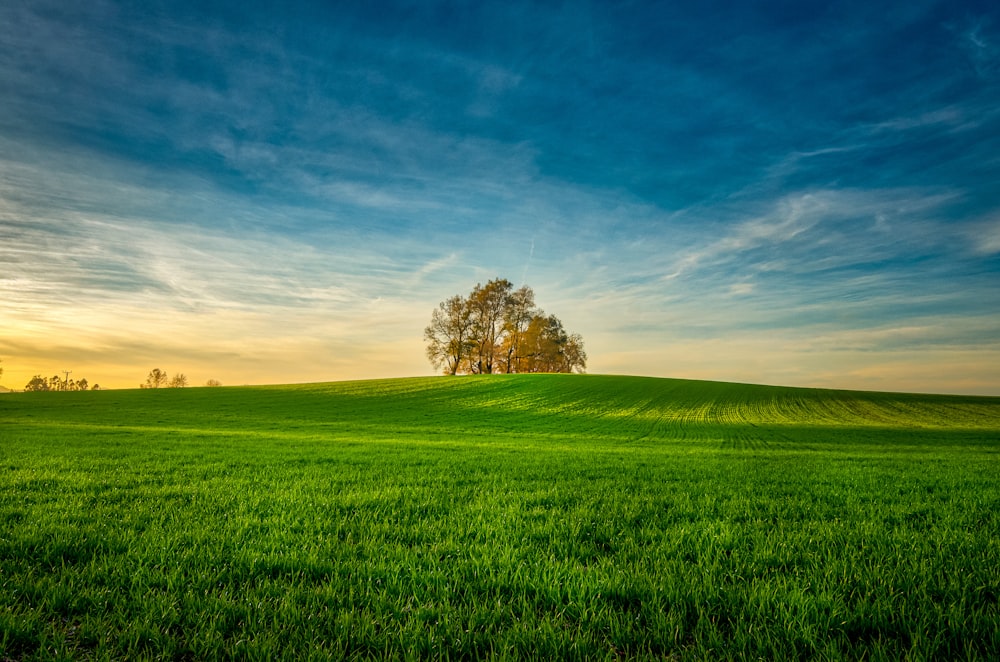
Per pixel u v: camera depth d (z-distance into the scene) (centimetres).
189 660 325
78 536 585
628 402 6169
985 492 1008
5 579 437
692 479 1214
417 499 891
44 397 6059
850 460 1808
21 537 558
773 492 1009
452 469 1373
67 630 355
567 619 390
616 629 354
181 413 4691
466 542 601
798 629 351
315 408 5316
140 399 5947
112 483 1034
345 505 816
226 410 5016
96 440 2200
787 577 467
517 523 696
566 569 483
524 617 371
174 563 494
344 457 1656
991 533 637
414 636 339
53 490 941
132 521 677
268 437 2655
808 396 6975
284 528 653
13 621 348
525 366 9175
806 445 2914
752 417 5306
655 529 657
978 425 4859
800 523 704
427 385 7300
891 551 547
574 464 1542
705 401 6384
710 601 409
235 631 354
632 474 1295
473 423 4422
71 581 428
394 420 4512
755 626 358
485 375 8244
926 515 780
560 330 9525
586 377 8119
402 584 443
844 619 367
